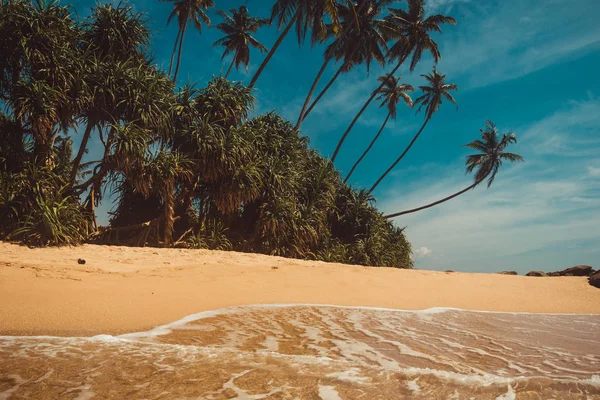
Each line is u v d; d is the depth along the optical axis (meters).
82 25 9.34
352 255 13.42
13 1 8.14
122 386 1.69
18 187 7.53
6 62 8.27
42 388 1.65
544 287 6.39
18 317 3.20
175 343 2.65
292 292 5.29
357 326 3.43
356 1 20.75
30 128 8.28
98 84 8.85
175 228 11.29
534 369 2.20
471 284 6.44
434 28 22.91
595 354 2.58
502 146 30.34
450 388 1.69
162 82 9.91
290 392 1.63
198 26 23.36
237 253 8.24
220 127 10.55
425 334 3.16
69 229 7.45
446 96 27.95
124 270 5.74
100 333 2.89
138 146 8.48
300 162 12.88
